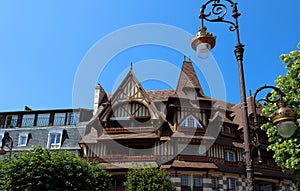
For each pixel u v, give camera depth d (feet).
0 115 108.68
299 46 47.70
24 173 62.13
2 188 60.85
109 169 88.17
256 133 25.76
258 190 106.52
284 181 103.04
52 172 63.57
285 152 44.83
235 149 97.91
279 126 23.47
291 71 46.24
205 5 27.73
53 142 99.66
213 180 91.45
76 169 66.49
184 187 87.51
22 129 103.86
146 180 72.28
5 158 66.90
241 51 26.50
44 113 107.34
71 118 105.19
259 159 24.73
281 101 25.04
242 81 25.62
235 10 27.43
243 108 24.98
